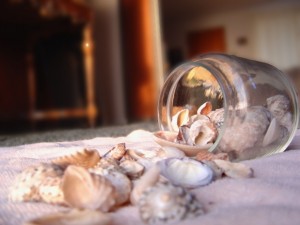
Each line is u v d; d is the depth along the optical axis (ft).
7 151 1.38
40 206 0.60
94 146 1.38
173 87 1.10
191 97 1.07
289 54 10.77
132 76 6.19
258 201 0.56
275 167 0.78
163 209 0.48
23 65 5.74
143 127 3.12
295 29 10.66
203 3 10.00
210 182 0.64
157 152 0.87
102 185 0.54
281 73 1.01
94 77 5.75
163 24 11.43
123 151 0.85
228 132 0.83
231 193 0.59
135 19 6.15
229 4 10.32
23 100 5.75
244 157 0.87
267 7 10.74
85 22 5.16
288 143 0.99
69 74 5.53
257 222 0.46
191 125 0.95
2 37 5.43
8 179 0.85
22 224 0.50
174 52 11.43
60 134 2.77
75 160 0.68
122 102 6.22
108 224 0.46
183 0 9.61
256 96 0.88
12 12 4.75
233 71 0.87
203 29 11.28
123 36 6.22
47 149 1.37
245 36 11.00
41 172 0.64
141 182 0.58
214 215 0.49
